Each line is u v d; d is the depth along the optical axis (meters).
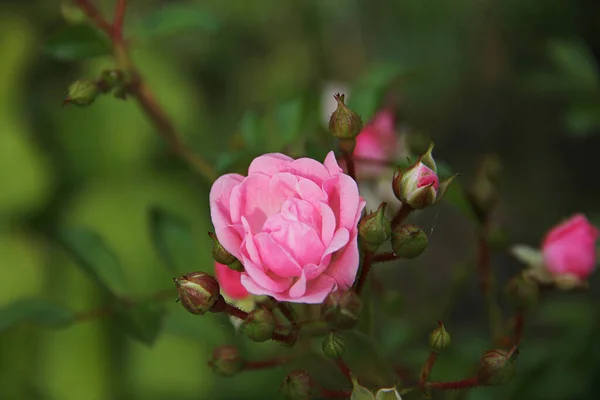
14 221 0.90
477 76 1.07
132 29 0.63
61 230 0.63
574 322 0.69
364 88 0.63
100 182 0.93
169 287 0.86
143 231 0.90
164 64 0.98
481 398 0.63
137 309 0.61
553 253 0.58
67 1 0.62
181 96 0.97
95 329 0.84
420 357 0.63
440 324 0.53
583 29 0.99
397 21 1.10
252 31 1.15
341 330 0.52
